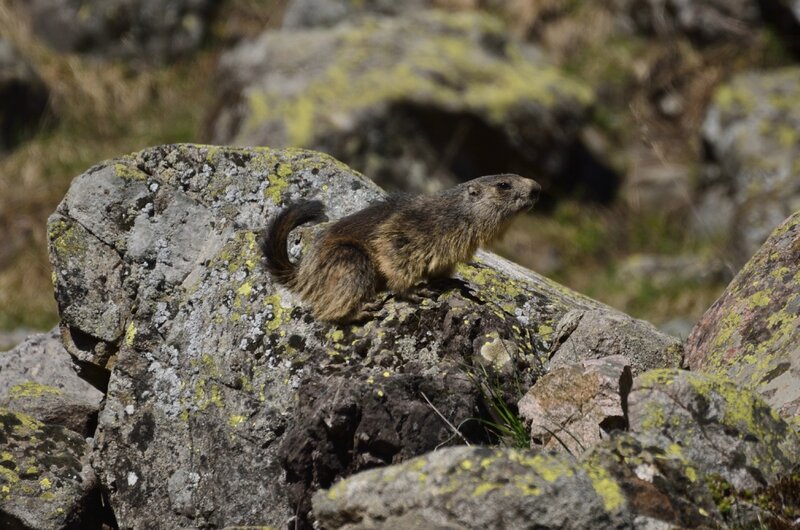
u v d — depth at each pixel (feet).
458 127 100.83
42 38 119.85
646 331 40.88
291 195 45.75
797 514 30.71
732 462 30.96
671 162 108.06
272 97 99.91
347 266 40.81
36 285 93.45
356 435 35.32
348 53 103.14
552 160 104.53
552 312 43.42
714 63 114.83
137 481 40.09
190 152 45.93
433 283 42.93
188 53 120.67
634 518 28.71
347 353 39.42
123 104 115.75
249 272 42.50
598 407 35.19
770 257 41.57
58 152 109.70
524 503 27.91
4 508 39.19
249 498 38.55
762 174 97.91
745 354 38.42
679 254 99.14
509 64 108.06
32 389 46.68
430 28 108.27
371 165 97.14
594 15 121.70
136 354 42.04
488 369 38.17
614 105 114.62
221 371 40.68
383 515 29.07
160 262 43.83
